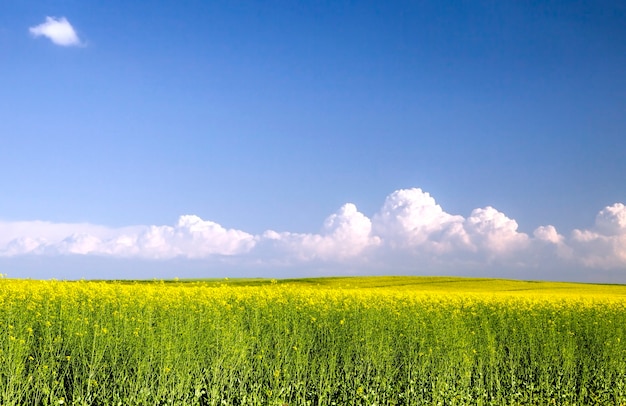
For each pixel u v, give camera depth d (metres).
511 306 20.84
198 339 11.69
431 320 15.39
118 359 10.91
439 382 12.16
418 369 12.52
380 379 12.16
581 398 12.91
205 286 21.30
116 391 10.19
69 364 10.91
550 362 14.43
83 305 14.41
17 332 11.45
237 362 11.16
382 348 12.79
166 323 11.84
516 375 14.30
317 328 14.59
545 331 16.56
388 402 11.69
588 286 47.28
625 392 13.59
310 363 12.19
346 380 11.98
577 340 16.17
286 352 12.13
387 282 46.91
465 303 21.45
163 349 10.52
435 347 13.15
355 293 22.02
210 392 10.61
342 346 13.17
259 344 12.56
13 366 9.39
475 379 13.40
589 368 14.60
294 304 16.92
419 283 46.34
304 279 49.44
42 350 10.89
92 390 10.12
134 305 14.80
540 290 41.47
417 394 12.12
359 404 11.35
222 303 15.92
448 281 48.56
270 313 15.27
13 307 13.59
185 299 16.58
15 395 9.39
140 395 9.81
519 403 12.72
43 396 9.75
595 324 17.08
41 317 13.24
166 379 10.27
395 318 15.61
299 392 11.13
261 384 11.12
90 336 11.64
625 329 16.88
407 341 13.88
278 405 10.48
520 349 15.04
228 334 11.67
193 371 10.70
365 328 13.77
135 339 11.20
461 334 14.51
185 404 10.10
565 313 18.98
